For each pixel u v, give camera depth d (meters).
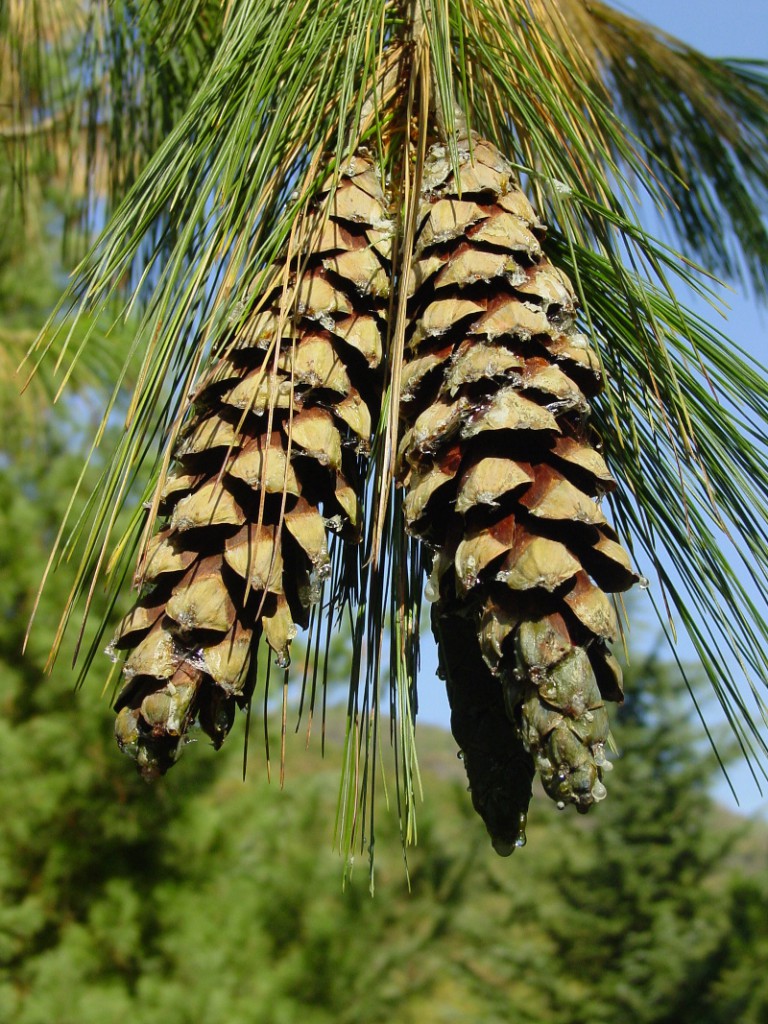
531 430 0.40
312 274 0.43
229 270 0.41
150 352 0.40
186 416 0.44
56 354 1.04
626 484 0.46
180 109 0.71
